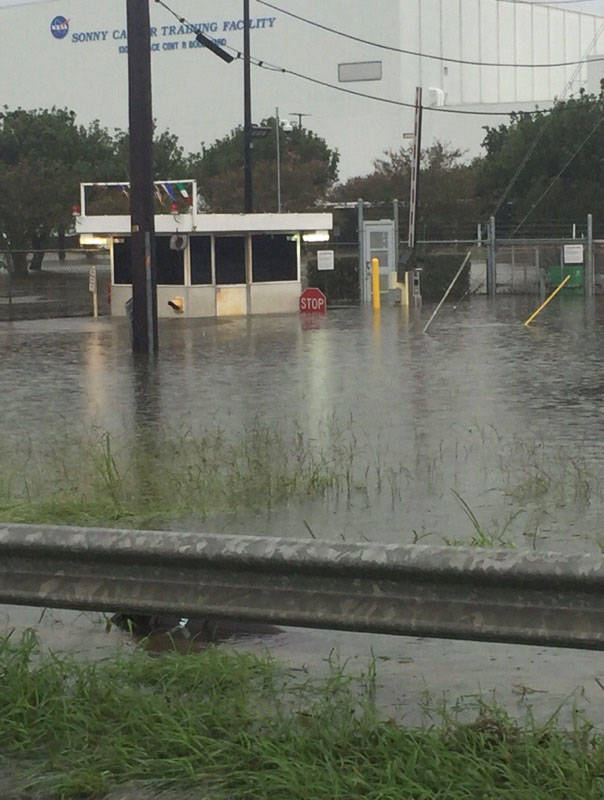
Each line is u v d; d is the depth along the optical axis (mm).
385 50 91000
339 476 11477
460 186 60125
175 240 35375
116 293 37000
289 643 6684
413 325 31906
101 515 9844
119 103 99938
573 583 4773
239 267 36500
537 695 5723
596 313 36188
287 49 93625
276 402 17172
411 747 4785
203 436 13977
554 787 4492
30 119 68062
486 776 4566
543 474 11234
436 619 4969
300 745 4883
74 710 5352
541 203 58594
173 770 4879
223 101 96500
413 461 12398
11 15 103250
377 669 6172
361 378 19938
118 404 17219
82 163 64875
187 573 5266
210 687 5676
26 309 40125
